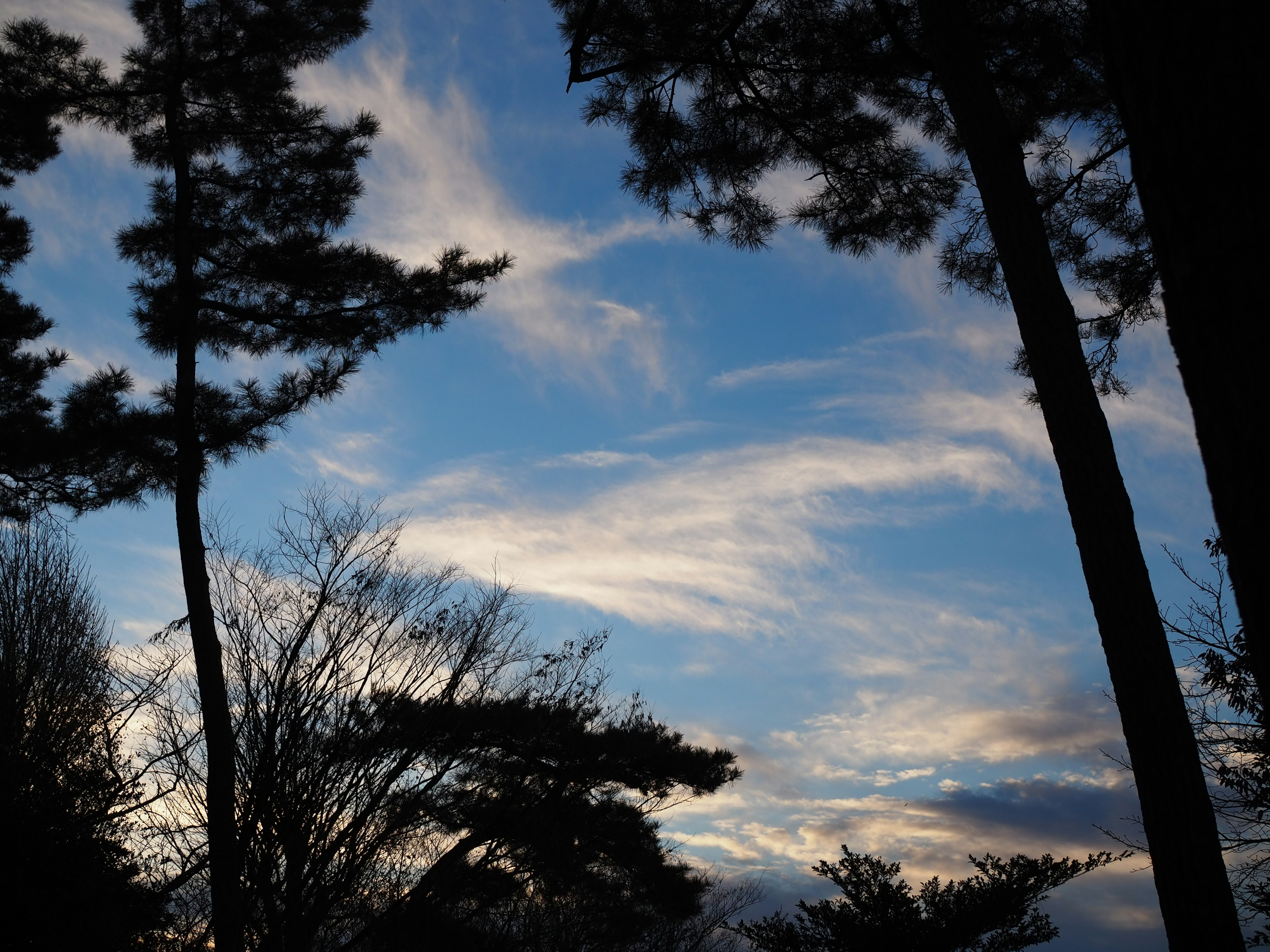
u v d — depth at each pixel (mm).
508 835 10375
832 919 16906
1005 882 16641
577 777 11180
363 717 9664
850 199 9461
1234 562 1620
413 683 10164
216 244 12250
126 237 11797
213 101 12500
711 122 9336
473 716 10219
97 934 8414
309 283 11695
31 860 8492
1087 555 4801
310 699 9648
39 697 10477
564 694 11281
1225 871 4164
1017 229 5391
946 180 9055
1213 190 1619
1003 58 8117
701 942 12367
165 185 12484
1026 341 5242
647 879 12016
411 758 9648
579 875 11070
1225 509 1622
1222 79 1627
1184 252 1672
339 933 9234
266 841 8906
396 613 10430
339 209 12586
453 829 10133
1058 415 5020
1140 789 4422
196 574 9758
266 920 8688
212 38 12211
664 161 9633
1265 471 1524
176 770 9523
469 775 10484
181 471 10430
